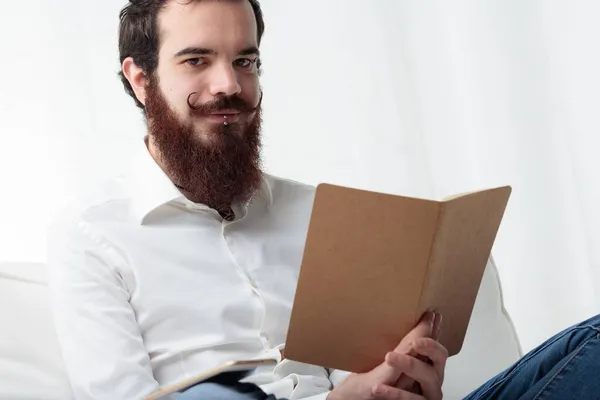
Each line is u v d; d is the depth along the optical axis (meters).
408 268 1.67
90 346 1.97
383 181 3.08
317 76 3.02
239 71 2.15
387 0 3.07
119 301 2.04
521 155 3.18
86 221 2.11
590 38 3.16
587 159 3.19
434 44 3.12
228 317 2.08
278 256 2.18
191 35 2.09
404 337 1.75
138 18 2.18
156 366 2.04
